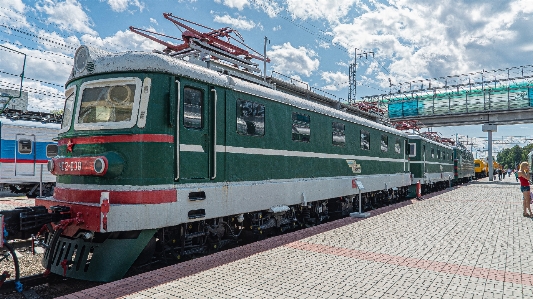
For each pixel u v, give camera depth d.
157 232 6.33
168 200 6.03
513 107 36.22
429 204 15.45
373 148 14.47
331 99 12.41
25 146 17.86
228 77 7.54
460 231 9.09
